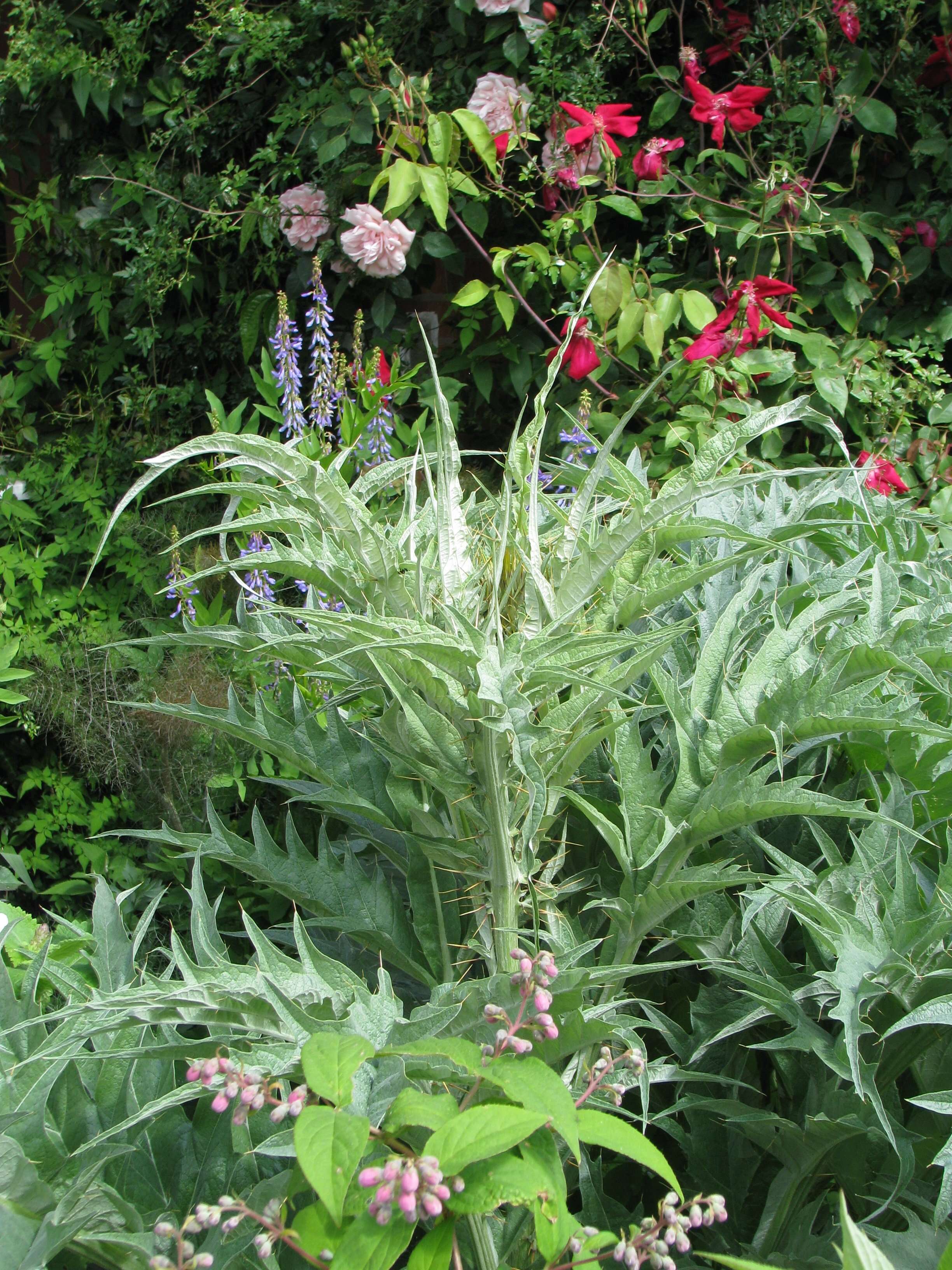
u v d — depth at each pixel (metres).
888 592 1.12
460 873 1.04
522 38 3.11
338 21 3.38
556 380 3.14
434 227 3.34
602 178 3.06
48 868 2.58
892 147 3.16
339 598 1.01
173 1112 0.94
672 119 3.25
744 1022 0.96
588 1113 0.74
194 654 2.48
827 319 3.13
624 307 2.75
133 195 3.56
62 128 3.87
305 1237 0.69
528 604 0.98
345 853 1.33
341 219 3.27
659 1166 0.71
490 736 0.91
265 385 2.63
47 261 3.82
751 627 1.18
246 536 2.56
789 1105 1.15
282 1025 0.81
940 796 1.23
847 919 0.93
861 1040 1.03
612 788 1.24
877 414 2.85
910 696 1.13
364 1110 0.78
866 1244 0.56
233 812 2.53
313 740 1.20
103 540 0.82
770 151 3.08
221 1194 0.88
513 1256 0.94
